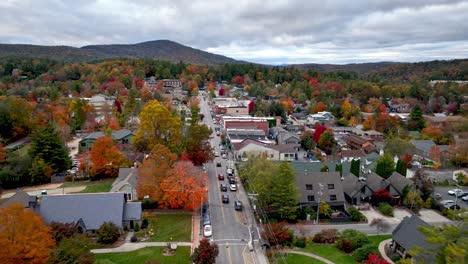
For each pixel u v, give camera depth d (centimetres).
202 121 13162
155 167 5416
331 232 4753
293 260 4212
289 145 8944
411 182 6106
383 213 5675
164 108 7431
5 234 3409
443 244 2780
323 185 5856
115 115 11575
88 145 8869
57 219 4566
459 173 7312
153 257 4150
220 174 7319
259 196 5506
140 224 4847
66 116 10988
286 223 5209
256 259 4200
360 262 4209
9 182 6366
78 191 6169
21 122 9306
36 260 3438
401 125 11981
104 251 4269
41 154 6725
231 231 4900
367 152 9294
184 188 5300
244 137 9762
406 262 3853
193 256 3900
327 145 9506
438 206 5938
